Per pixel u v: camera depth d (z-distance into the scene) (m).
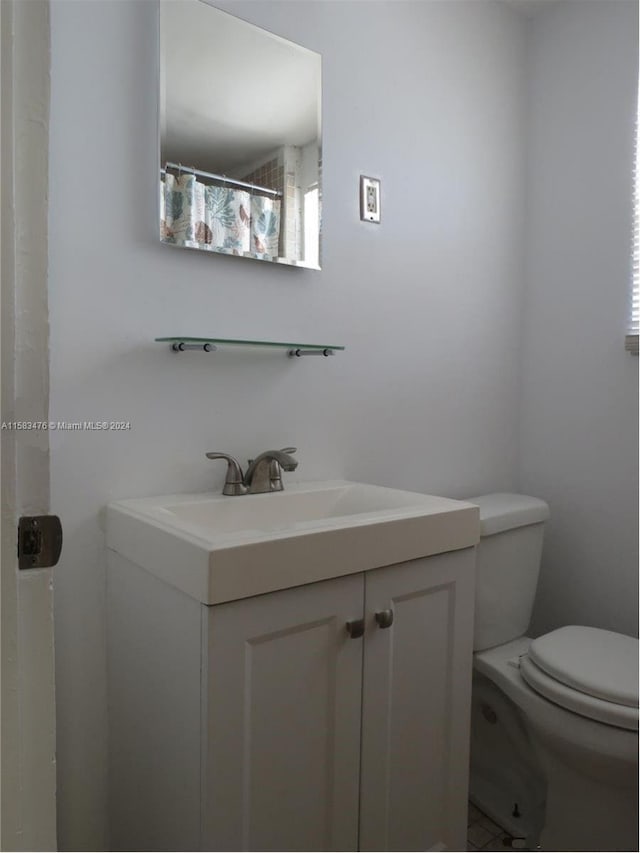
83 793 1.21
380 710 1.12
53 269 1.15
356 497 1.46
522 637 1.74
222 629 0.90
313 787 1.03
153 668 1.04
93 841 1.23
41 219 0.57
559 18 1.95
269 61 1.43
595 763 1.26
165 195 1.28
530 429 2.07
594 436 1.87
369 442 1.67
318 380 1.56
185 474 1.33
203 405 1.36
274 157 1.44
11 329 0.55
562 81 1.95
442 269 1.84
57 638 1.17
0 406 0.55
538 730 1.36
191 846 0.94
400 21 1.70
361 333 1.65
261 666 0.95
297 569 0.97
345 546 1.03
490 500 1.83
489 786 1.65
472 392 1.94
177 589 0.96
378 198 1.67
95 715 1.22
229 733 0.92
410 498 1.35
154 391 1.28
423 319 1.79
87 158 1.19
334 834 1.07
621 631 1.81
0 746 0.56
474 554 1.29
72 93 1.17
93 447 1.21
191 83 1.31
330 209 1.56
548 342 2.01
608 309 1.83
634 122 1.76
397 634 1.15
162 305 1.29
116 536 1.17
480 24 1.91
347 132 1.59
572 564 1.94
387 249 1.70
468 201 1.90
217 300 1.37
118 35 1.22
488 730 1.65
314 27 1.52
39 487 0.58
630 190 1.77
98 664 1.22
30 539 0.58
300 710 1.00
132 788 1.14
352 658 1.07
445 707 1.25
